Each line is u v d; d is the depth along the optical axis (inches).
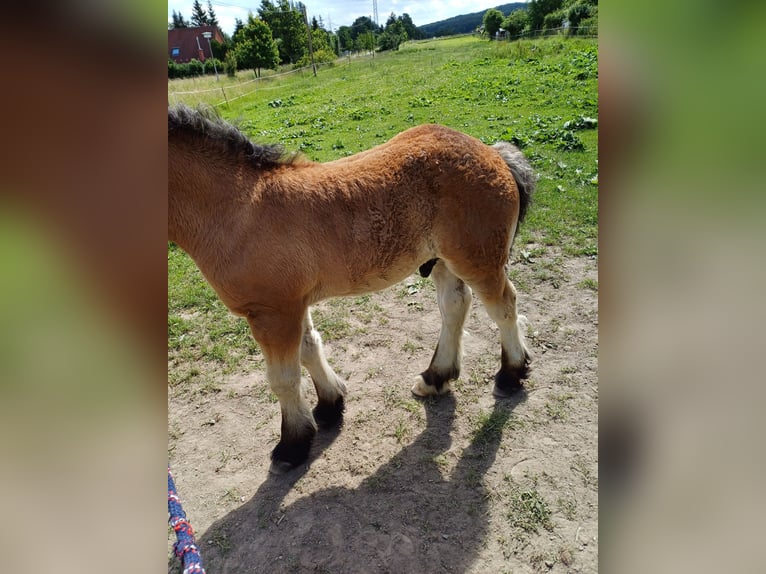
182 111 89.2
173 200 90.8
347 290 109.4
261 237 94.0
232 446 124.0
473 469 110.3
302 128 490.9
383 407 131.7
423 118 465.4
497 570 89.7
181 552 65.6
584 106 428.8
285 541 98.3
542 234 211.2
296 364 108.1
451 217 106.4
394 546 95.5
